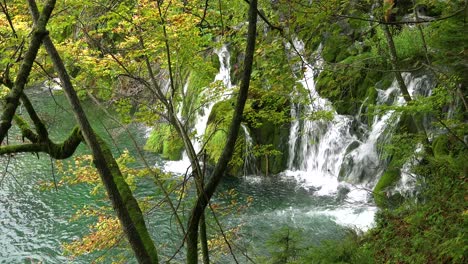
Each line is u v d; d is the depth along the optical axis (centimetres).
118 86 912
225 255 941
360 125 1401
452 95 895
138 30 720
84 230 1156
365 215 1149
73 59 717
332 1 524
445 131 1065
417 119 1166
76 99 418
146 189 1249
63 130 1633
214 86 820
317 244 1031
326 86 1298
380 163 1317
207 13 734
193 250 490
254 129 1516
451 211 746
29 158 1592
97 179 736
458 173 827
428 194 855
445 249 649
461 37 741
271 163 1502
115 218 752
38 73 635
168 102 767
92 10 690
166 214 1102
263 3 600
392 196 1131
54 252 1070
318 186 1395
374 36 1277
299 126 1519
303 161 1515
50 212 1248
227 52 1553
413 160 1005
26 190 1373
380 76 1366
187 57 761
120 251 946
